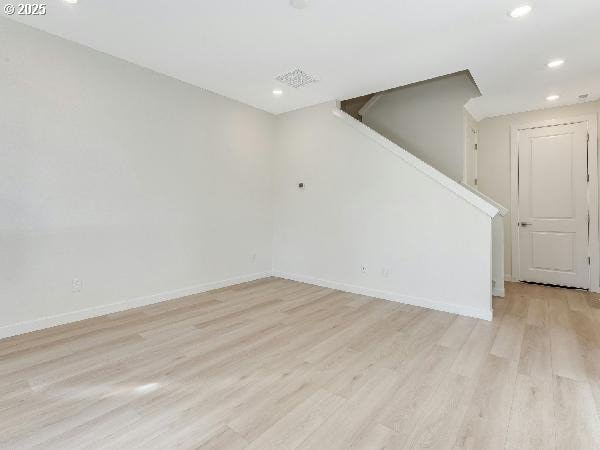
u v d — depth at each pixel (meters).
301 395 1.91
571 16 2.49
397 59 3.23
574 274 4.52
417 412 1.76
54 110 2.87
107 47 3.06
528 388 2.01
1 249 2.63
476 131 5.23
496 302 3.86
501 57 3.18
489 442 1.54
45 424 1.62
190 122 3.94
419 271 3.71
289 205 4.98
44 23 2.68
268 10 2.44
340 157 4.39
